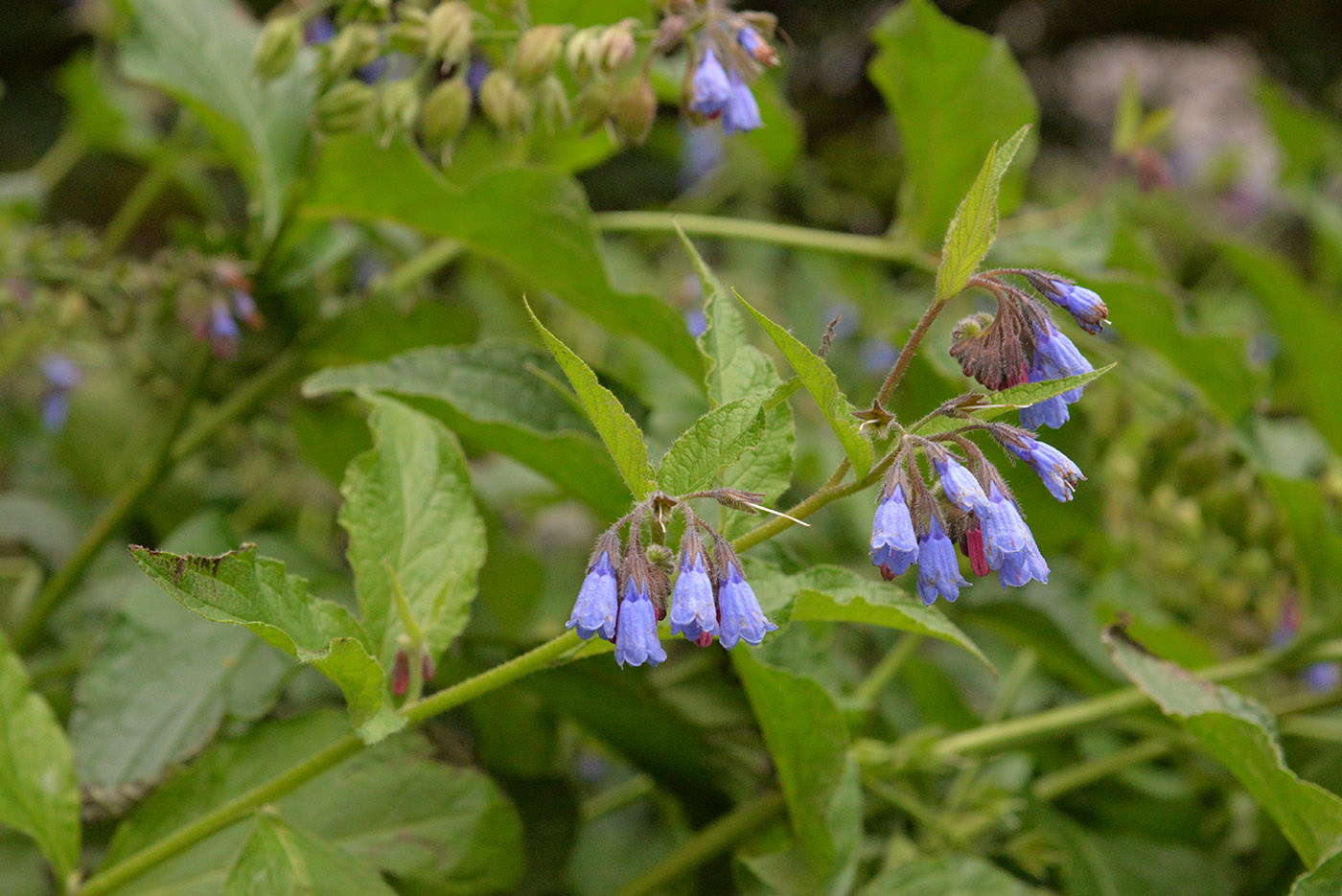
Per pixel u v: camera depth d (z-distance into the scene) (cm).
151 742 66
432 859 66
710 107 66
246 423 79
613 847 90
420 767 67
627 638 57
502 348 69
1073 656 75
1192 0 213
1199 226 154
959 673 92
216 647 68
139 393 93
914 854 72
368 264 101
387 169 71
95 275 76
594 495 69
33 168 164
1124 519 88
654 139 136
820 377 58
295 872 61
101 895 62
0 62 169
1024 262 84
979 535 59
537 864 70
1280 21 218
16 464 96
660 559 58
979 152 83
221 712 67
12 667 64
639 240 141
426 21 69
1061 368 59
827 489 59
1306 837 65
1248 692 81
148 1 73
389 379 68
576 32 69
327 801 66
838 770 65
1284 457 87
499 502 87
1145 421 87
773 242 82
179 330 81
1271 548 79
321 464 81
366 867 62
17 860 70
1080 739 81
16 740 63
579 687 71
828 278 126
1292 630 81
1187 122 232
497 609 79
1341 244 124
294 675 68
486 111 68
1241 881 77
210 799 66
